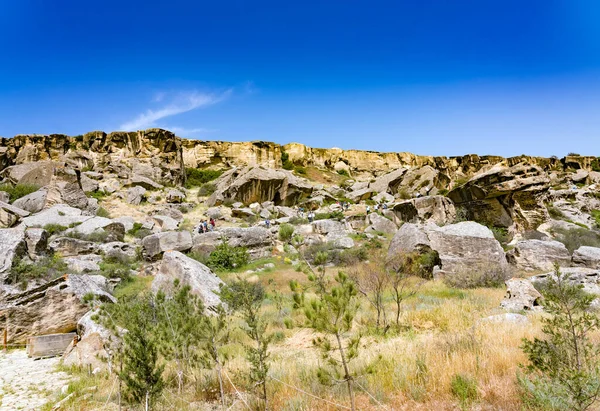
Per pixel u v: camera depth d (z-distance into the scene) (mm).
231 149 64125
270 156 65438
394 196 53125
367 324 9852
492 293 13648
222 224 35000
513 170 26750
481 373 5332
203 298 12055
